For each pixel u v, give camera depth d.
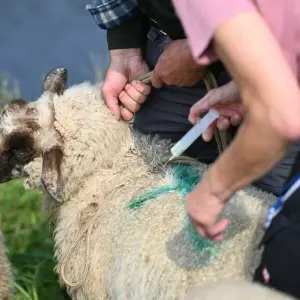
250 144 3.21
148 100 5.01
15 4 17.48
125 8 4.88
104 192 4.79
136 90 4.86
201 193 3.47
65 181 4.88
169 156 4.86
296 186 3.53
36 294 5.40
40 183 4.93
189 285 3.94
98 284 4.55
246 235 4.00
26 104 4.97
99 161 4.84
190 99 4.89
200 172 4.67
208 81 4.59
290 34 3.44
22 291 5.38
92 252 4.58
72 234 4.78
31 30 15.91
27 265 5.85
